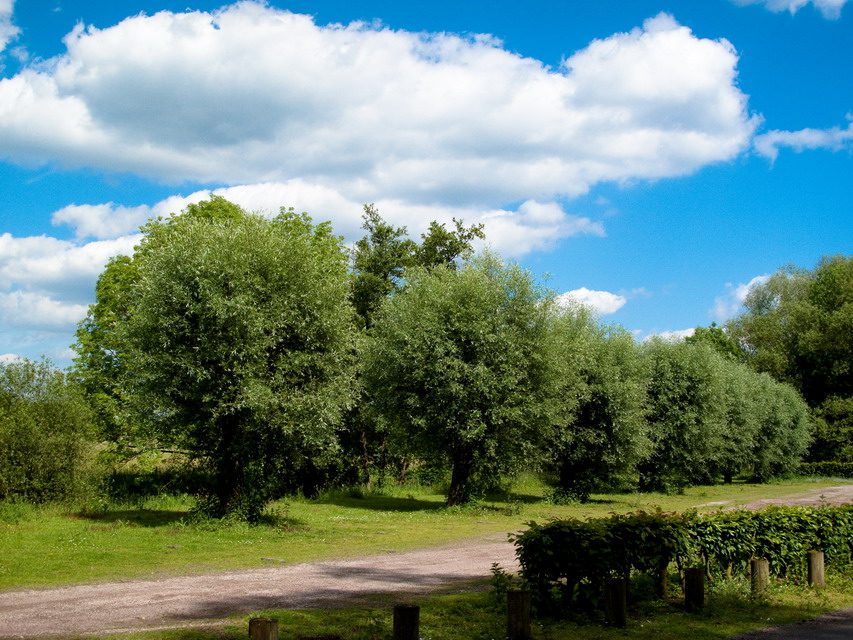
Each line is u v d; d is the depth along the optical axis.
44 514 18.89
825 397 70.12
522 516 24.45
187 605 9.45
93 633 7.81
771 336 73.44
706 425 40.09
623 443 32.91
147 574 11.91
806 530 12.60
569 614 9.17
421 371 26.16
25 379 21.17
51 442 20.06
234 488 19.03
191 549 14.78
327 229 36.56
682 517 10.96
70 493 20.34
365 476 38.19
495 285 27.64
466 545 16.70
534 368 27.16
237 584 11.16
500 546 16.56
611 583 8.77
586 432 32.59
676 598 10.34
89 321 32.09
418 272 30.20
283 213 35.47
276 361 19.12
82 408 21.62
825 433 65.50
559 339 27.72
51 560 12.70
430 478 40.91
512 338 26.55
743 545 11.45
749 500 34.16
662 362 40.59
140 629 8.00
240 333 18.16
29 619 8.54
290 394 18.78
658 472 40.44
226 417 18.72
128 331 18.81
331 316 19.75
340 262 34.59
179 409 18.45
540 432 27.61
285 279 19.42
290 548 15.55
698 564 11.08
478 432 25.58
